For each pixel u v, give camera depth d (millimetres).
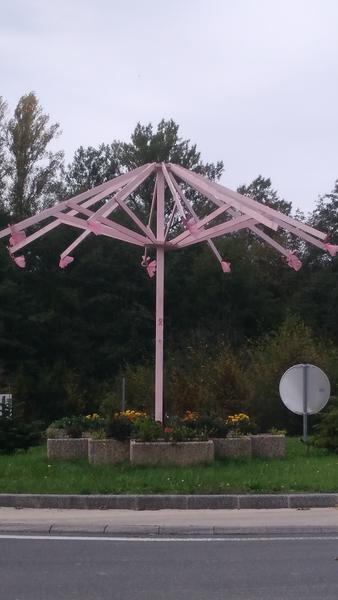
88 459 15414
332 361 25016
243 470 14531
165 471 14391
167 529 11344
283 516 12141
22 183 45500
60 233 42188
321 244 16672
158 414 16844
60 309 42375
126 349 42000
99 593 8125
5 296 40125
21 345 40500
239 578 8711
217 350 32406
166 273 43344
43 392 38500
